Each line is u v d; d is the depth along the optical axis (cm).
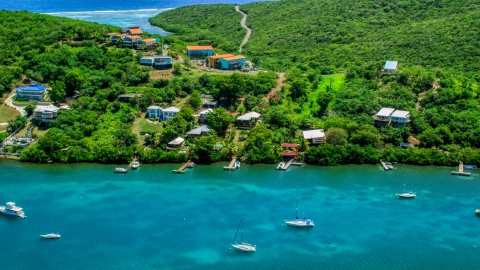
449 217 17175
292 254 15225
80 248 15412
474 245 15675
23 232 16162
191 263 14775
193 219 16950
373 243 15775
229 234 16150
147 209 17538
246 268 14588
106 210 17462
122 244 15625
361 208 17662
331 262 14875
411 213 17400
